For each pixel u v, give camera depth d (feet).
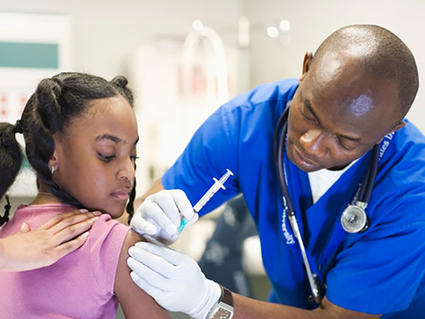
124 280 2.81
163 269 2.83
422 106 5.03
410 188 3.43
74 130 2.74
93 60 8.69
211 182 4.15
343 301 3.52
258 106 4.07
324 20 6.63
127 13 8.66
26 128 2.87
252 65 8.97
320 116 2.90
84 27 8.59
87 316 2.73
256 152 3.99
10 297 2.71
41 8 8.43
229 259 6.65
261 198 4.04
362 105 2.81
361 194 3.49
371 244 3.47
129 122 2.84
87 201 2.88
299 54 7.34
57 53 8.11
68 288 2.69
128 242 2.83
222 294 3.16
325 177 3.71
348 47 2.93
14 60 7.98
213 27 8.94
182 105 8.04
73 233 2.72
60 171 2.83
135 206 4.03
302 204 3.88
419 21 4.91
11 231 2.89
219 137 4.08
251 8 8.86
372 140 2.97
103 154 2.77
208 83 7.89
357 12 5.91
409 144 3.63
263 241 4.18
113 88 2.91
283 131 3.69
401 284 3.48
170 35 8.55
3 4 8.31
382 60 2.85
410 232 3.36
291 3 7.55
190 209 3.00
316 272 3.93
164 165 8.07
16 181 3.20
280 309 3.37
